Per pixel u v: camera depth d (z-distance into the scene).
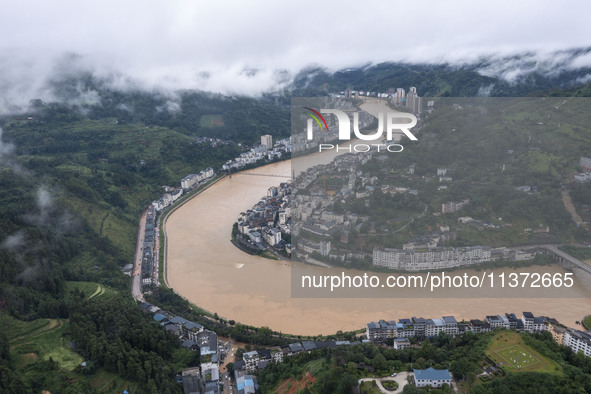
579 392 142.25
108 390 181.62
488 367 158.00
